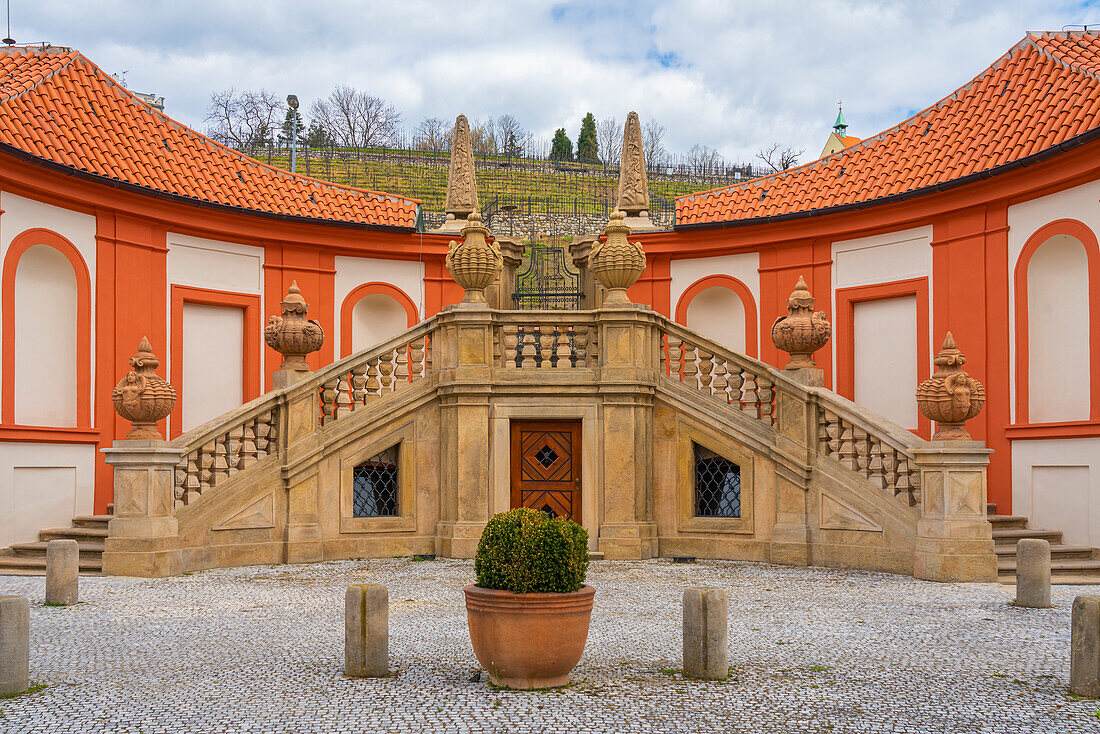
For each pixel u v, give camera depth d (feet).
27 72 59.16
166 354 60.23
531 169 176.24
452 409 48.29
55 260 54.34
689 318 71.56
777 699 20.88
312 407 47.09
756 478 46.98
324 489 46.98
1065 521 49.55
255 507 45.06
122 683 22.07
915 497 41.81
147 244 59.26
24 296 52.75
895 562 41.81
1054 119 52.54
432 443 49.08
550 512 48.49
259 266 66.39
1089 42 57.98
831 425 45.57
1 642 21.12
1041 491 51.16
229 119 213.66
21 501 49.88
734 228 68.64
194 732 18.49
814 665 24.03
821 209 63.77
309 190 69.87
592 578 40.22
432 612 31.27
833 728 18.93
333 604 33.04
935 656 25.11
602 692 21.26
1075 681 21.54
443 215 79.05
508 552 21.62
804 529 45.42
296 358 48.26
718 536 47.78
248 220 64.75
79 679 22.45
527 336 49.37
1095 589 39.11
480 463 47.65
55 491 52.01
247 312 65.67
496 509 47.78
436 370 49.29
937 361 40.96
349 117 224.74
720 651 22.50
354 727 18.74
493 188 162.50
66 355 54.65
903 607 32.78
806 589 37.04
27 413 52.54
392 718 19.29
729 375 48.78
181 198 59.41
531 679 21.49
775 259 67.97
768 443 46.55
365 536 47.65
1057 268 52.19
